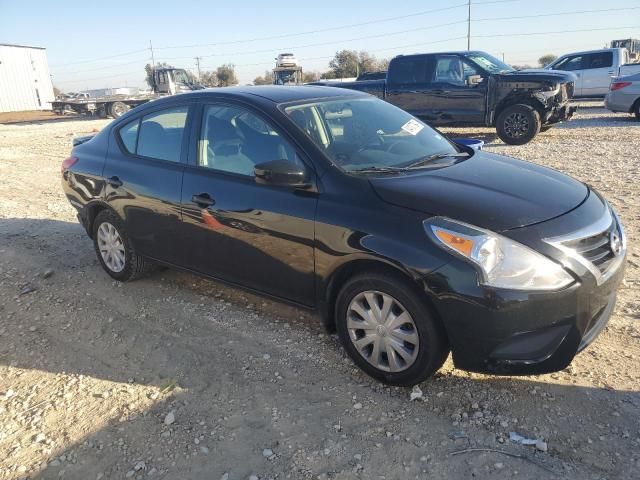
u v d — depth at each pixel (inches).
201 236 156.1
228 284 156.9
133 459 110.6
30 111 1526.8
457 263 108.3
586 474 98.0
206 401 126.4
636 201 254.8
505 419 112.9
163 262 175.0
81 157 196.7
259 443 111.7
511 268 106.3
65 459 112.6
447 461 103.1
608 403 115.3
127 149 182.2
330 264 126.5
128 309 175.2
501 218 112.3
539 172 144.7
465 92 473.4
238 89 165.3
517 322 106.7
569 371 127.2
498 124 462.6
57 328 167.2
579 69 728.3
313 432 113.5
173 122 168.9
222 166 152.6
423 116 497.4
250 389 129.3
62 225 270.4
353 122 156.0
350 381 129.5
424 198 119.0
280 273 139.7
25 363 150.1
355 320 127.6
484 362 111.1
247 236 143.1
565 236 110.4
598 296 113.0
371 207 121.0
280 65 1224.8
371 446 108.4
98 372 142.8
